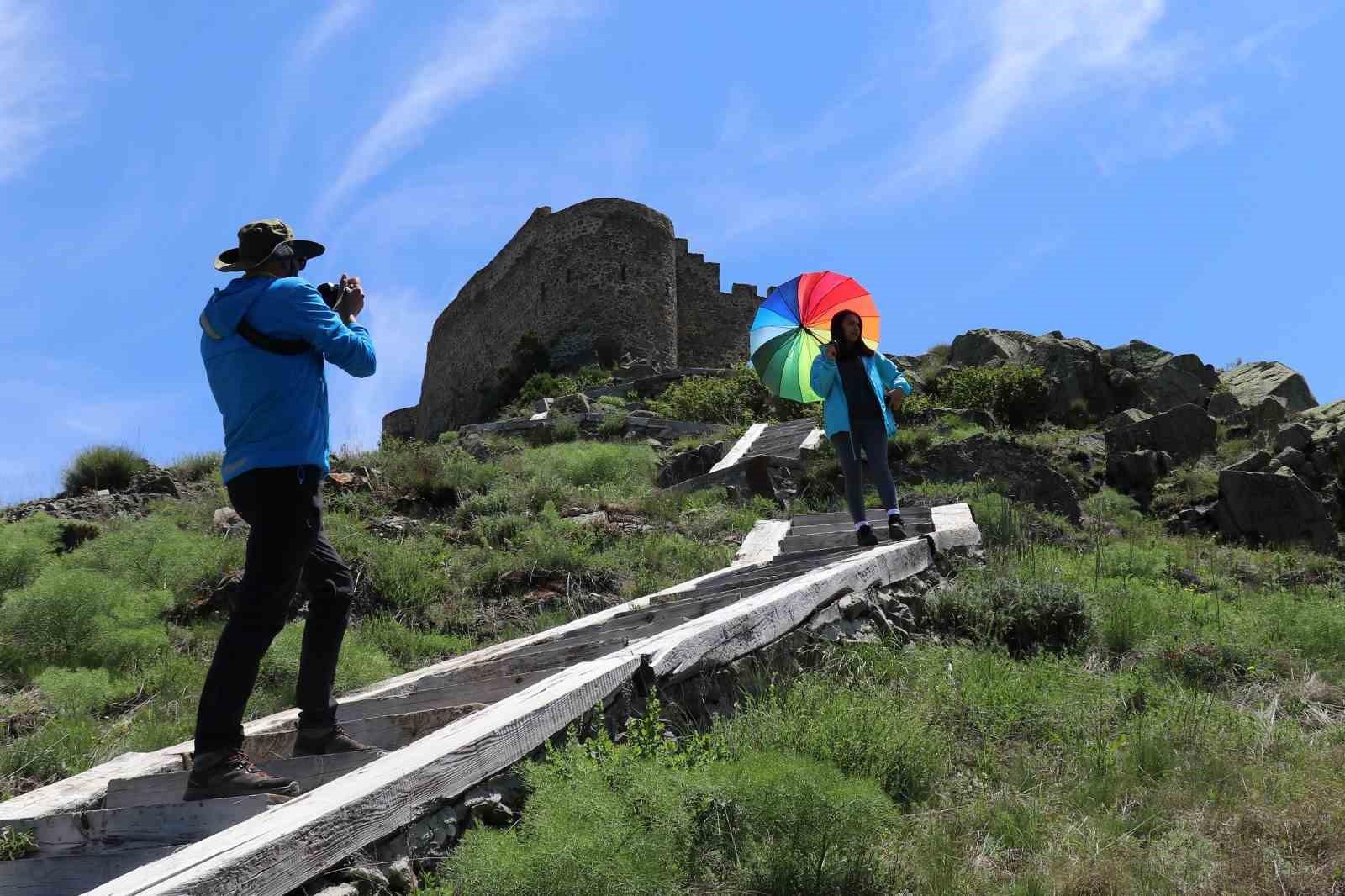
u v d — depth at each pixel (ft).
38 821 11.16
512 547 31.19
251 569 11.41
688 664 14.49
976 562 26.61
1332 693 18.29
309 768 11.97
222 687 11.11
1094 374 78.02
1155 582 28.99
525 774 11.29
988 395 73.51
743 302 161.99
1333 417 67.36
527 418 82.99
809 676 16.22
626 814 10.12
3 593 24.30
